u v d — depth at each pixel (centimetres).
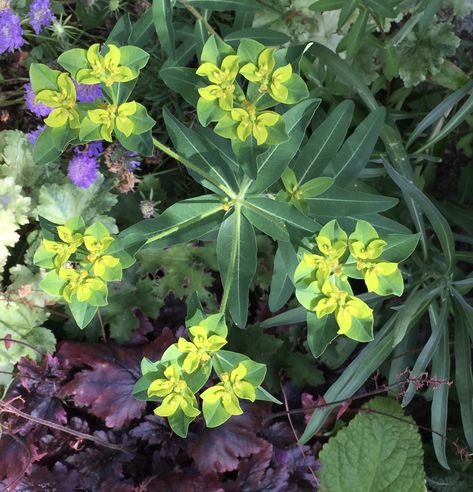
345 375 73
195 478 72
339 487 76
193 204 62
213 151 62
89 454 73
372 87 81
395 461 76
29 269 75
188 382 58
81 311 59
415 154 76
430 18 73
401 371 76
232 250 62
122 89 58
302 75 78
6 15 72
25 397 74
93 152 73
